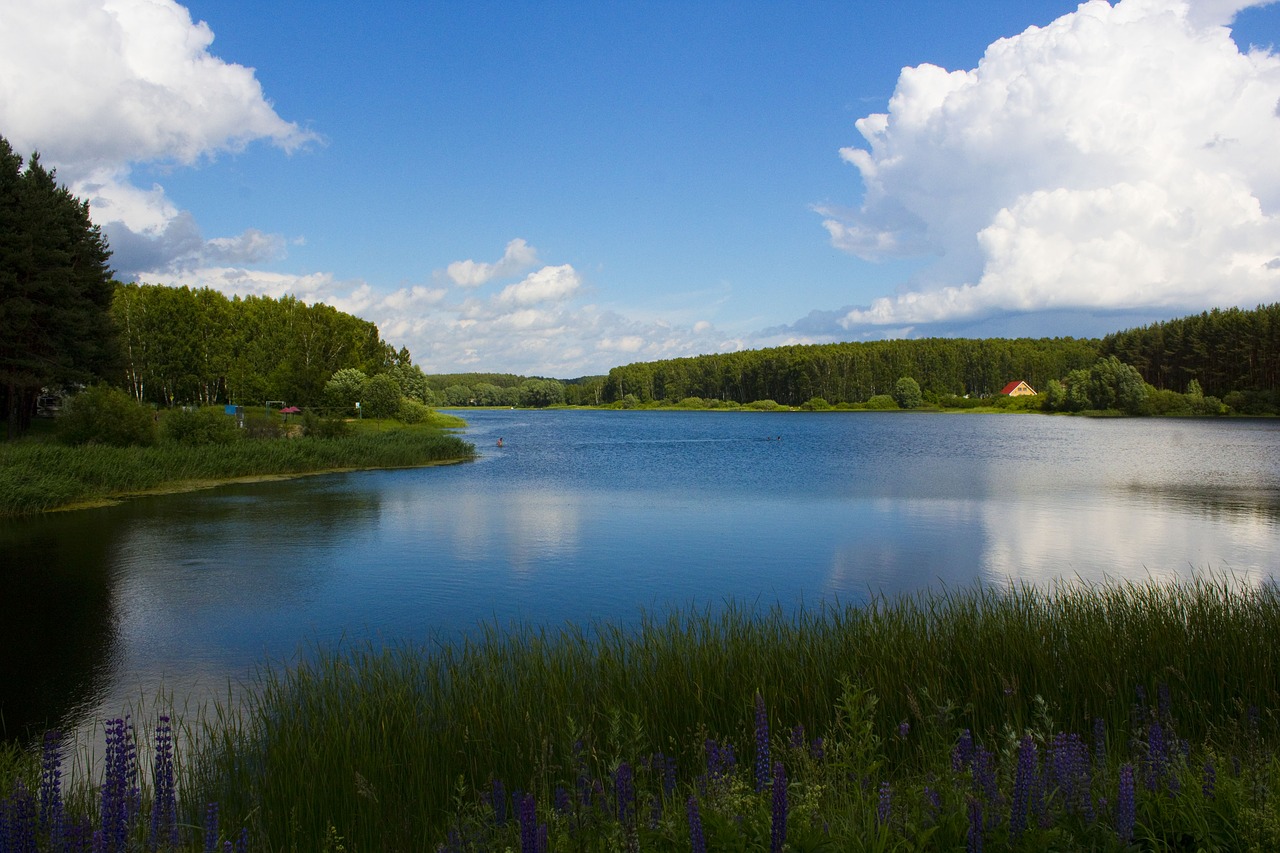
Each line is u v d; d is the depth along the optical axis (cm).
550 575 1825
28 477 2839
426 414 9769
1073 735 480
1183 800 443
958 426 10500
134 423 3922
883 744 701
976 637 921
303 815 614
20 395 4678
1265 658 825
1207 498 3241
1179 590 1162
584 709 770
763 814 424
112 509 2852
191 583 1747
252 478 3903
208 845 470
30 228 4478
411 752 694
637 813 476
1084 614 1004
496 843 487
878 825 409
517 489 3594
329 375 8794
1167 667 770
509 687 837
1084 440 7306
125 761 533
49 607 1546
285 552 2102
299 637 1346
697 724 745
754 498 3281
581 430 10450
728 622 1216
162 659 1237
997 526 2533
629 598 1611
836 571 1864
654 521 2653
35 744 910
